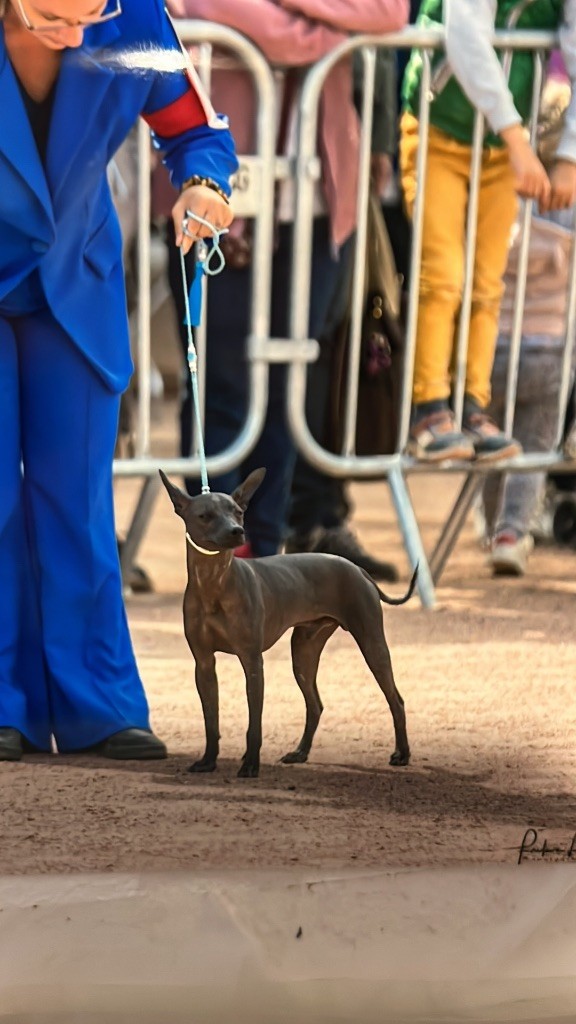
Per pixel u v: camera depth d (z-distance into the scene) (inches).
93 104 274.5
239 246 440.1
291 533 494.0
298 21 429.1
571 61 445.7
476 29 432.8
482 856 244.1
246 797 272.2
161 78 287.6
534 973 208.7
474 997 202.5
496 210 460.4
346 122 445.4
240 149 437.4
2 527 296.2
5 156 269.9
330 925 219.3
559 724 331.0
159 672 371.9
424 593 454.3
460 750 308.7
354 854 243.4
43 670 306.0
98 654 306.2
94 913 220.8
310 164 440.1
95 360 295.4
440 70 444.8
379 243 461.1
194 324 300.0
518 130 437.4
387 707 341.1
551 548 553.0
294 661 295.9
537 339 490.9
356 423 464.8
